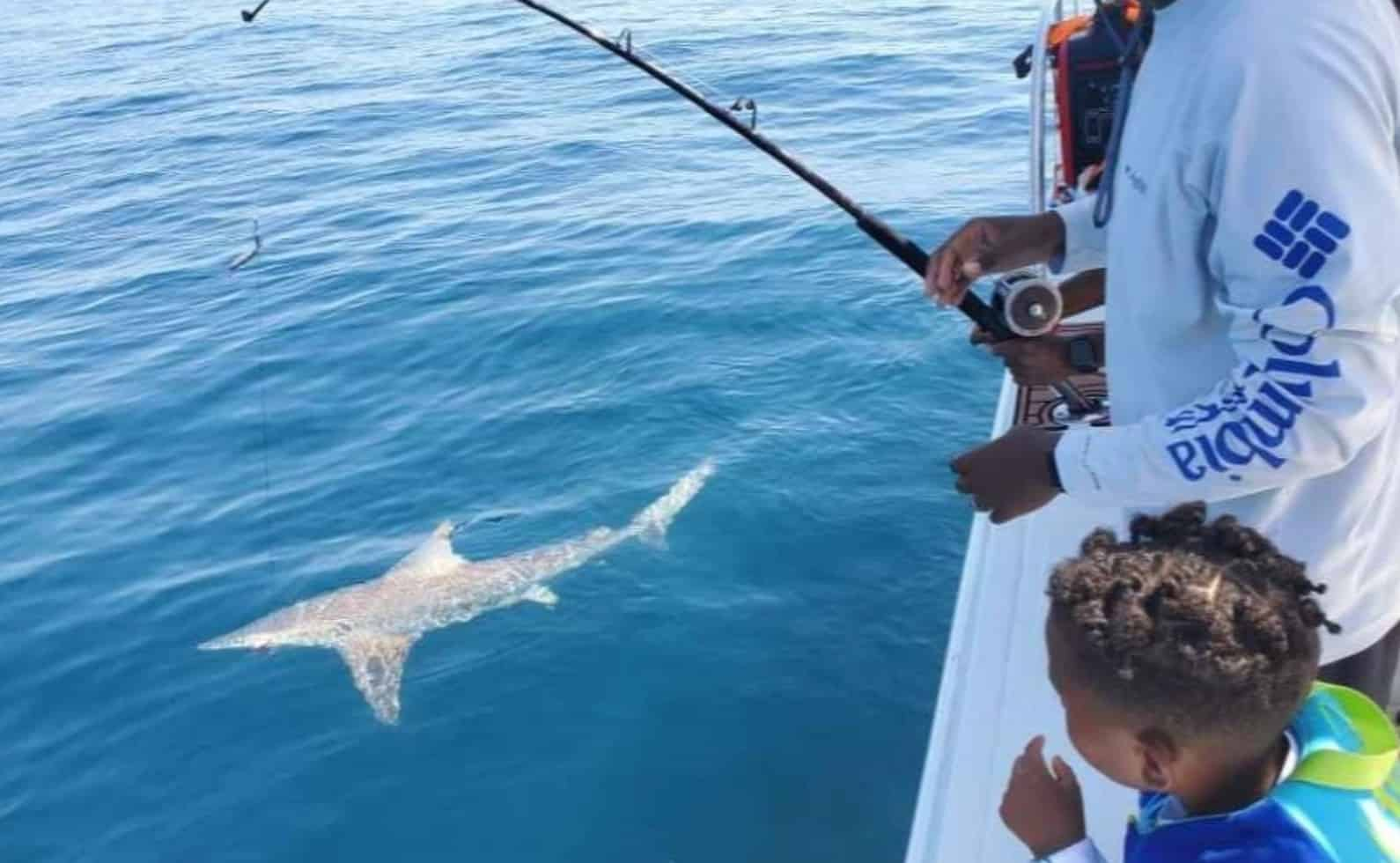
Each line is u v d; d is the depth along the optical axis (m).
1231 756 1.54
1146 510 2.20
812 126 11.76
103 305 9.08
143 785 4.42
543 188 10.67
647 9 18.95
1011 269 2.78
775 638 4.89
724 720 4.48
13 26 23.83
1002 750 2.74
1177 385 2.00
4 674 5.07
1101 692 1.57
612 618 5.05
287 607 5.32
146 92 16.52
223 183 11.98
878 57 14.30
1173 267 1.92
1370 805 1.51
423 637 5.02
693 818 4.07
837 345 7.24
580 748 4.39
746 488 5.88
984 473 2.11
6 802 4.39
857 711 4.50
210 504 6.23
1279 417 1.75
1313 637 1.57
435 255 9.28
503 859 3.97
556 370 7.24
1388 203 1.69
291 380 7.46
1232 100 1.73
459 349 7.62
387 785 4.30
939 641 4.84
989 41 14.88
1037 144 4.18
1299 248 1.70
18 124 15.24
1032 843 1.90
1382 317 1.70
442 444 6.55
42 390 7.69
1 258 10.44
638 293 8.13
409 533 5.82
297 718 4.66
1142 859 1.59
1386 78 1.71
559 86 14.39
